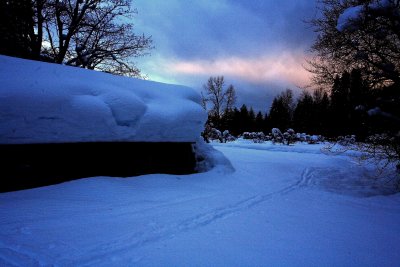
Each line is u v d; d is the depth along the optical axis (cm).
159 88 830
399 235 452
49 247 337
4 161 531
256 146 2239
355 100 973
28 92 539
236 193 681
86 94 636
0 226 387
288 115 5269
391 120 836
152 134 714
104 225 416
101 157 660
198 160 895
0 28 1211
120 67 1750
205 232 414
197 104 850
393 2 830
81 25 1631
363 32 924
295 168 1170
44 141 559
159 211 498
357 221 519
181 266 308
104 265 304
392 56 928
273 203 618
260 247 368
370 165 1288
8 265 294
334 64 1036
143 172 731
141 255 330
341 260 343
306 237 414
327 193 776
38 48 1448
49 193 530
